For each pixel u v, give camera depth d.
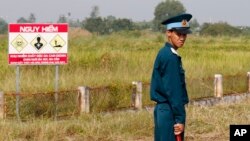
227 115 18.84
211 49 58.72
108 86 21.00
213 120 17.72
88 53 34.06
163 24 9.20
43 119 17.22
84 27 156.50
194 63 33.03
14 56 19.16
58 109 19.17
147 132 16.19
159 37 85.69
